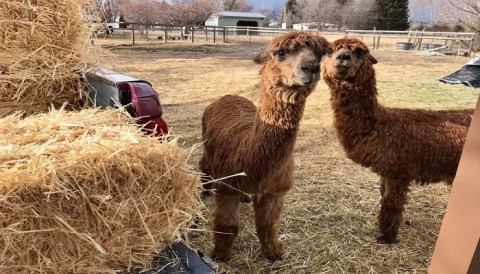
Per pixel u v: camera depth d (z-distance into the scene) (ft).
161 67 43.73
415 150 10.60
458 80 35.24
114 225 5.80
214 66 46.06
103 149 5.81
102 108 9.28
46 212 5.20
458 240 4.52
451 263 4.65
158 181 6.17
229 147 9.12
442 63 52.29
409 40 78.89
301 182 14.92
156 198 6.20
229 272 9.70
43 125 6.89
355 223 12.19
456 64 51.16
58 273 5.48
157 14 130.82
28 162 5.40
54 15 9.06
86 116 7.48
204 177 12.27
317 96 30.86
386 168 10.80
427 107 25.79
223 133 9.61
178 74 39.17
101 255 5.77
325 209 12.96
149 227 6.21
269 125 8.21
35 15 8.89
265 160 8.39
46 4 8.93
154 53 58.70
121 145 5.99
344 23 165.07
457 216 4.52
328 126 22.26
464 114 11.34
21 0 8.70
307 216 12.48
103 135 6.47
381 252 10.80
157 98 8.46
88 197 5.45
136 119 7.74
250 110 10.75
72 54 9.48
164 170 6.21
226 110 10.69
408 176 10.84
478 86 33.81
